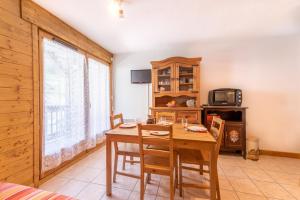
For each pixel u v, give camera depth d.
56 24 2.23
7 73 1.63
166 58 3.52
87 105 2.94
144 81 3.72
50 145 2.17
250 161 2.76
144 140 1.58
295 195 1.82
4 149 1.60
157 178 2.16
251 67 3.17
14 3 1.70
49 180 2.12
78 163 2.64
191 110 3.07
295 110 2.97
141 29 2.66
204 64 3.39
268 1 1.90
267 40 3.08
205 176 2.21
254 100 3.16
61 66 2.36
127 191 1.89
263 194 1.83
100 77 3.48
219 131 1.64
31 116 1.89
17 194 1.03
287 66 2.99
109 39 3.09
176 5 1.97
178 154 1.88
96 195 1.82
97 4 1.94
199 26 2.57
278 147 3.05
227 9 2.07
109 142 1.84
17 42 1.73
